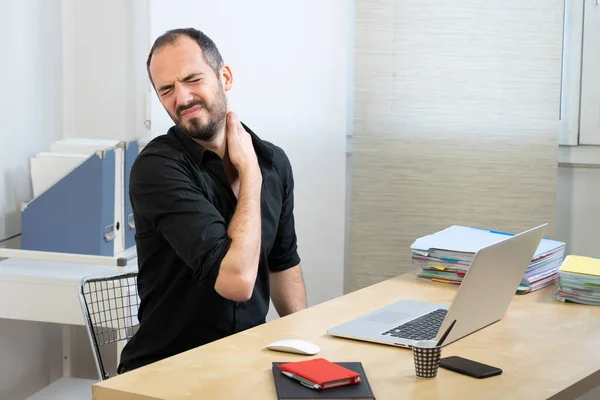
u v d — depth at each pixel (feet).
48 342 12.89
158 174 7.69
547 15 11.42
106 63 13.11
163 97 8.02
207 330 7.80
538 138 11.59
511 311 7.92
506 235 9.37
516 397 5.72
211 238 7.48
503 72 11.59
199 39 8.10
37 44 12.49
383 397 5.68
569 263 8.61
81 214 10.95
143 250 7.99
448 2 11.59
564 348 6.81
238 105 12.19
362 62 11.83
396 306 7.83
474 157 11.77
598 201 11.84
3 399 11.89
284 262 8.95
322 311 7.79
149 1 12.88
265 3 11.97
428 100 11.78
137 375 6.05
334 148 12.02
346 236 12.40
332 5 11.82
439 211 11.93
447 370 6.24
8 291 10.62
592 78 11.73
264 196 8.45
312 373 5.83
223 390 5.76
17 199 12.12
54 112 12.98
